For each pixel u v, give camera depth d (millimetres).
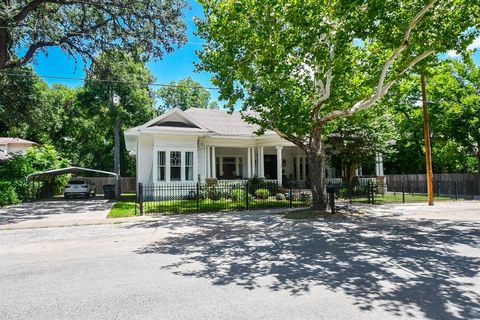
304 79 15000
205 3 12398
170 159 22562
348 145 22234
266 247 8758
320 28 10695
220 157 28016
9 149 39406
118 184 26172
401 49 12133
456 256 7461
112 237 10477
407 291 5219
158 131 21781
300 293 5191
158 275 6289
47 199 25891
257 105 14953
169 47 21672
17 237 10633
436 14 12180
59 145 45500
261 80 14172
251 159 27047
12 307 4738
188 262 7281
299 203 18875
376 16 11125
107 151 47875
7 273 6535
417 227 11617
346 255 7676
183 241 9734
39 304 4844
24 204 21406
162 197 21984
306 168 31672
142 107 33312
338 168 30031
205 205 18109
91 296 5152
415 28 12172
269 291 5305
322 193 15617
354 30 11234
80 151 46688
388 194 26078
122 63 24016
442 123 25312
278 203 18922
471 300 4812
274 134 24391
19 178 23234
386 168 34688
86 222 13383
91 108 33531
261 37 11711
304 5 10344
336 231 10992
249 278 6023
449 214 14922
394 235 10148
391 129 23375
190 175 23031
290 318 4250
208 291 5340
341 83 14859
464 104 23453
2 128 33875
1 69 19516
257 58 12750
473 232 10508
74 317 4363
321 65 12578
